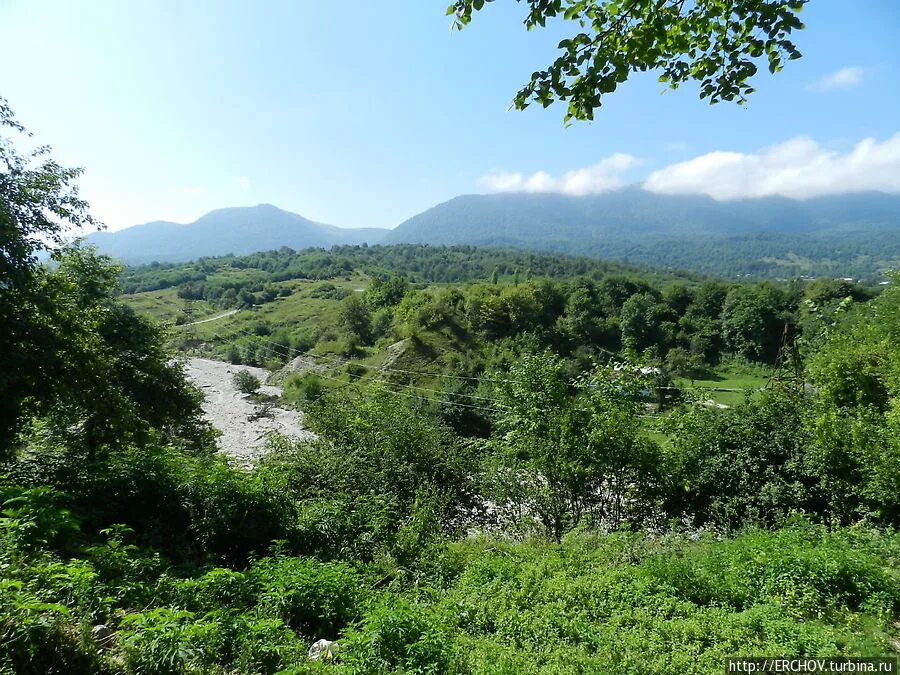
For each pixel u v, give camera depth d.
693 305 69.81
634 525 14.01
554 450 14.58
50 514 8.52
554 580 9.65
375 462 16.28
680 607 8.22
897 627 7.54
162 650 5.56
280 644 6.67
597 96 4.78
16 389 12.66
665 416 15.30
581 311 66.38
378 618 7.16
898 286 25.70
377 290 82.31
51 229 13.88
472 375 52.50
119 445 18.00
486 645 7.49
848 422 12.61
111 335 21.53
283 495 12.09
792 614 7.75
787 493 12.66
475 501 16.19
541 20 4.58
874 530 10.88
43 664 5.13
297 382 59.56
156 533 10.73
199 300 118.00
